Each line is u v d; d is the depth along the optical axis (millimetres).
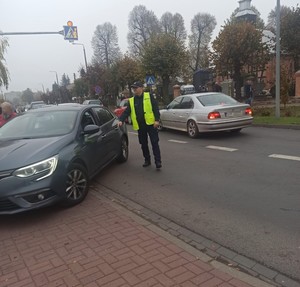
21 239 4070
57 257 3520
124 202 5219
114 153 7344
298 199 4754
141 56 27484
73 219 4551
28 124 5977
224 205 4766
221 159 7559
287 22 25453
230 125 10172
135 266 3207
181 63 26281
